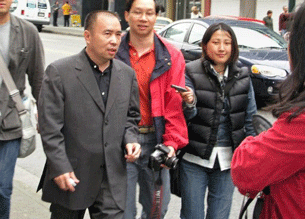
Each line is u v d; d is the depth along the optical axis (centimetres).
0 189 299
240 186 172
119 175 263
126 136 263
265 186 167
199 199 308
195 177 306
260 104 796
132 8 298
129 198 302
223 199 309
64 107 254
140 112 302
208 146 300
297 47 155
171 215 426
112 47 254
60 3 3538
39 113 255
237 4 2494
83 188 256
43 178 272
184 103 295
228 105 300
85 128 254
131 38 305
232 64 303
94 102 255
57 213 267
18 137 301
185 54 959
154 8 300
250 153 164
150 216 306
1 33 298
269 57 834
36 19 2497
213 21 980
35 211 396
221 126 302
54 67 254
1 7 287
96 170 257
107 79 262
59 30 2928
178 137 295
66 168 247
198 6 2806
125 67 271
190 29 988
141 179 314
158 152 281
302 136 153
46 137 250
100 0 3288
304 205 159
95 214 263
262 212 178
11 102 297
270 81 777
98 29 252
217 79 298
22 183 467
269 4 2341
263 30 965
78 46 1973
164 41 306
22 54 305
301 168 158
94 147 255
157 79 300
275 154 157
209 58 302
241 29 955
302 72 154
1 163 299
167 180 309
